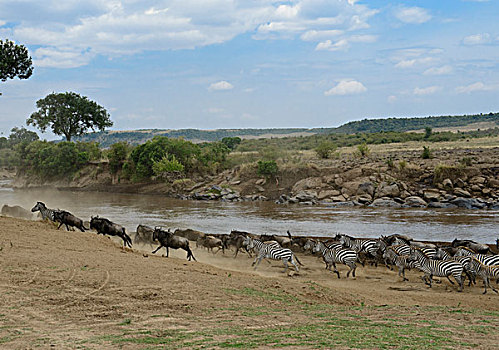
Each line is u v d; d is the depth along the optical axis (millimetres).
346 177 54719
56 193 70625
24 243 17375
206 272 16406
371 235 31359
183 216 42688
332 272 21016
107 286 12766
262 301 13031
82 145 85625
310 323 10625
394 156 67312
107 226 23031
